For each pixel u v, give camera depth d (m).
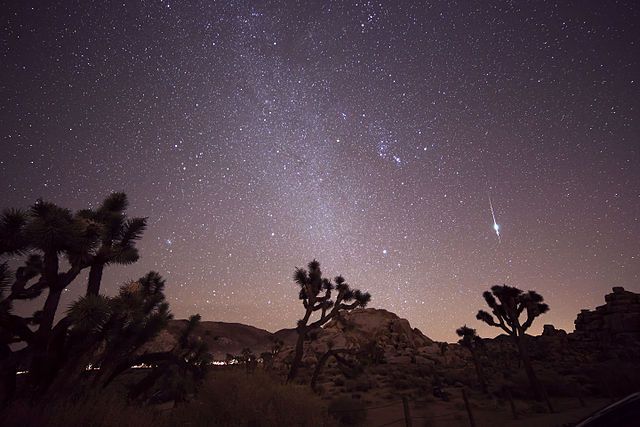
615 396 19.83
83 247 7.45
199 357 11.42
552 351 44.59
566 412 15.43
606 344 41.91
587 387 22.34
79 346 7.02
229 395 8.01
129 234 8.68
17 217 6.43
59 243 6.98
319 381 30.77
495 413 16.17
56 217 6.90
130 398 8.20
